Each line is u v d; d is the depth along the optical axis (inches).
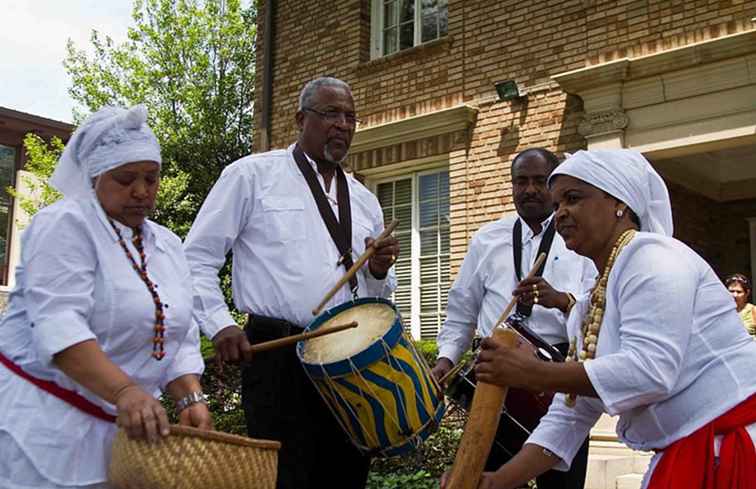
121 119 95.0
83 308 90.7
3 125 700.7
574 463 144.9
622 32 311.4
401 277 383.9
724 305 89.7
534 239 160.4
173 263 103.9
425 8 395.5
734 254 395.2
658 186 97.7
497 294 160.1
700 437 85.6
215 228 139.3
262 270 139.5
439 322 368.5
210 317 135.0
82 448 91.4
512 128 341.1
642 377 84.9
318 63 424.2
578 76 311.6
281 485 132.6
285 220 141.1
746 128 277.6
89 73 757.9
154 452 83.0
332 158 145.9
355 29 409.1
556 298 142.9
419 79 378.9
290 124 432.5
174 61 754.2
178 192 650.2
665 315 85.9
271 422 134.8
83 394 92.1
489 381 92.2
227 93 757.3
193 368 105.9
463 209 353.4
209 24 767.7
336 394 120.1
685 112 291.3
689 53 287.0
